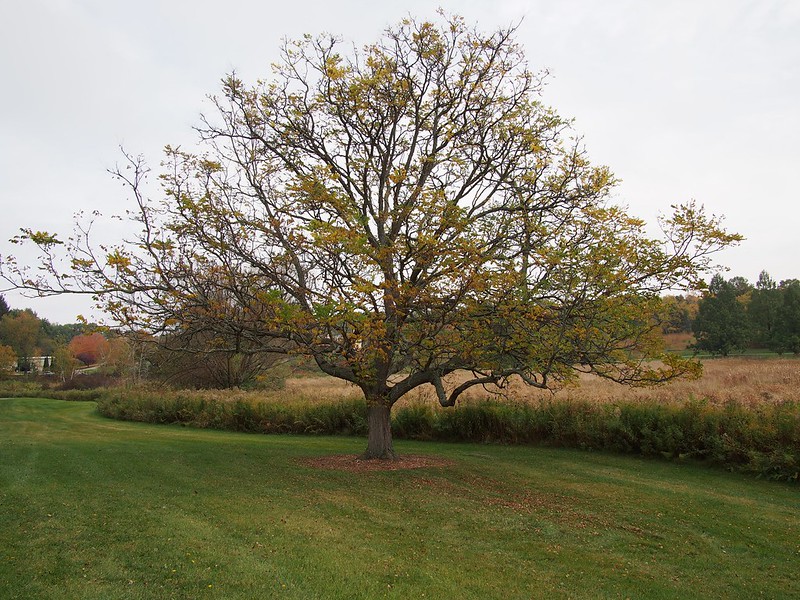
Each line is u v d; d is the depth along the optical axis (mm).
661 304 10977
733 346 43281
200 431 22953
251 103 13961
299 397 24688
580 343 10945
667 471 13570
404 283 11398
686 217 10617
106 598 5770
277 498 10047
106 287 10781
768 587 6836
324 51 13891
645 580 6941
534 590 6512
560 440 17219
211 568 6609
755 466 12930
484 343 11305
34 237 9977
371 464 13727
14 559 6699
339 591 6191
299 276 12898
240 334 12305
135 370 41938
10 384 52812
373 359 12695
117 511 8797
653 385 12109
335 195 11750
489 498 10641
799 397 15344
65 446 15672
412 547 7766
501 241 12125
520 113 13859
